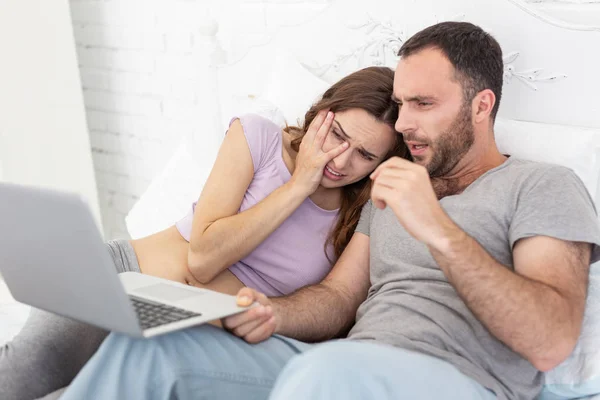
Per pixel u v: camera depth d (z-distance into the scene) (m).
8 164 2.58
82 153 2.79
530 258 1.18
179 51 2.48
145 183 2.79
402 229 1.38
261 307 1.21
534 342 1.10
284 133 1.61
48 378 1.21
